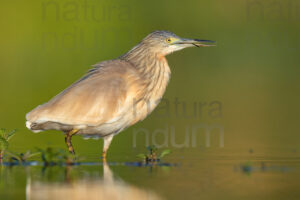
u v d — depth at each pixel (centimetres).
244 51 2697
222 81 2394
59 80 2145
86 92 1048
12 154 977
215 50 2655
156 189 750
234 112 1906
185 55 2555
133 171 884
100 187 754
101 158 1055
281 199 703
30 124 1036
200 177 839
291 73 2575
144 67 1159
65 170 888
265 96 2191
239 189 759
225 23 2747
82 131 1080
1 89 2033
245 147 1231
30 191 724
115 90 1066
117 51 2353
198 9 2738
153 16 2584
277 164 968
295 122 1728
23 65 2256
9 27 2350
